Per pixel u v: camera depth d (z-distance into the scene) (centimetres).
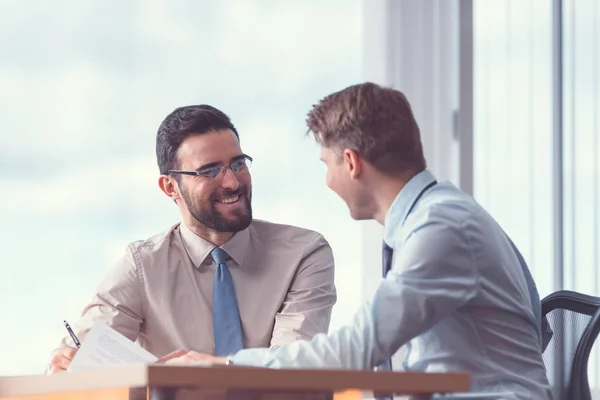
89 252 477
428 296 237
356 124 262
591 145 557
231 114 508
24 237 466
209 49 507
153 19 498
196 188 342
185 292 349
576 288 551
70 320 470
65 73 480
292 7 521
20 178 468
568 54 561
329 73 525
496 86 555
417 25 543
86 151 480
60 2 482
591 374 527
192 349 343
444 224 246
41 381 221
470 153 541
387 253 269
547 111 559
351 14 531
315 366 233
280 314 345
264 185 509
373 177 264
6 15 473
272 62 516
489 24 557
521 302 257
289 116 514
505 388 247
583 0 564
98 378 196
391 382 196
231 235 353
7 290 460
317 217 513
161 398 189
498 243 255
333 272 361
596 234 554
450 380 201
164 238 361
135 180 488
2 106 468
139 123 491
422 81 541
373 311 237
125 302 347
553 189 555
